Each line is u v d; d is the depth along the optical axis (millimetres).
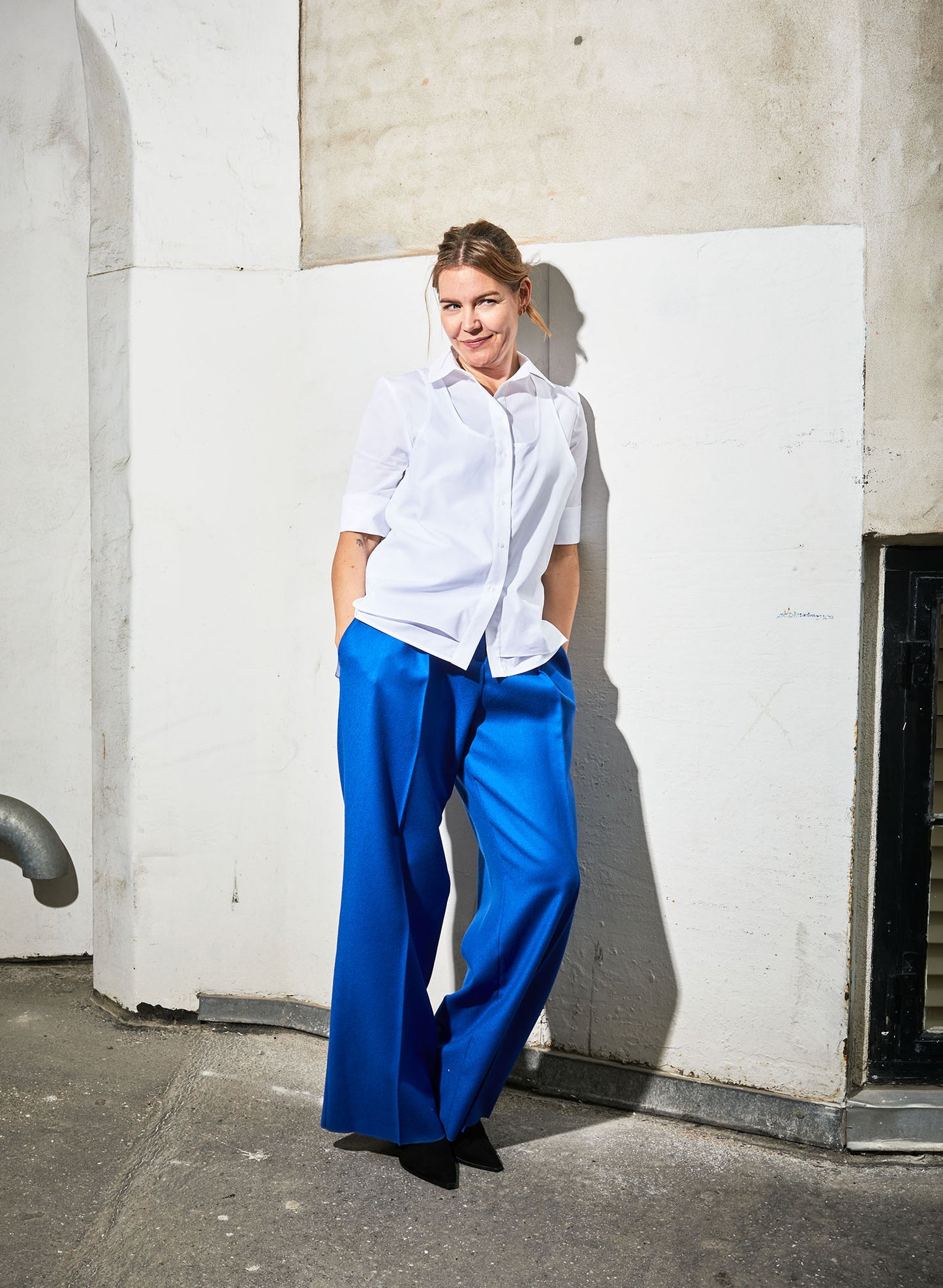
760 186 2045
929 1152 2080
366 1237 1763
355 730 1908
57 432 2836
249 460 2477
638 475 2156
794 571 2059
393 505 2004
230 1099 2199
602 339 2166
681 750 2162
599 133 2154
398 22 2312
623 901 2234
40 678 2867
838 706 2049
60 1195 1838
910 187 1981
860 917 2143
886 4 1965
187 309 2461
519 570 1970
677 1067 2205
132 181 2443
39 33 2768
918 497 2014
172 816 2521
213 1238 1739
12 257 2812
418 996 1938
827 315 2010
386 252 2354
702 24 2066
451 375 1979
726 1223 1841
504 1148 2070
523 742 1951
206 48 2420
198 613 2496
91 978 2820
